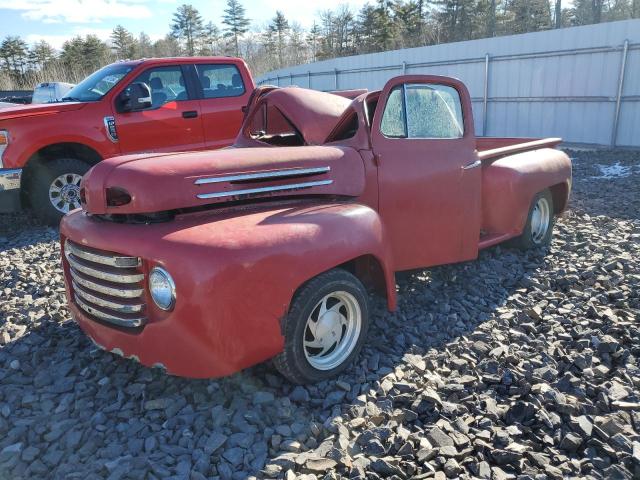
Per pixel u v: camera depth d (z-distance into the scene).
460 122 4.47
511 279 4.93
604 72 14.21
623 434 2.72
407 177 4.07
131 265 2.90
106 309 3.10
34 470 2.60
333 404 3.05
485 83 17.17
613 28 13.80
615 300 4.38
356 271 3.67
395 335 3.86
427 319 4.09
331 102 4.52
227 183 3.22
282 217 3.14
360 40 64.62
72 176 7.30
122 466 2.53
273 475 2.50
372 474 2.45
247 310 2.78
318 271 3.02
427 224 4.24
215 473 2.55
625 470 2.47
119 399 3.12
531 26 56.84
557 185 6.00
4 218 8.04
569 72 14.99
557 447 2.68
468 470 2.54
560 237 6.25
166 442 2.76
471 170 4.43
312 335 3.21
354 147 3.92
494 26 56.59
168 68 7.78
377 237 3.41
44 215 7.23
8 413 3.04
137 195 3.00
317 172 3.58
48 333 4.02
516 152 5.62
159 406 3.03
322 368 3.23
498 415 2.90
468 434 2.75
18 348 3.78
